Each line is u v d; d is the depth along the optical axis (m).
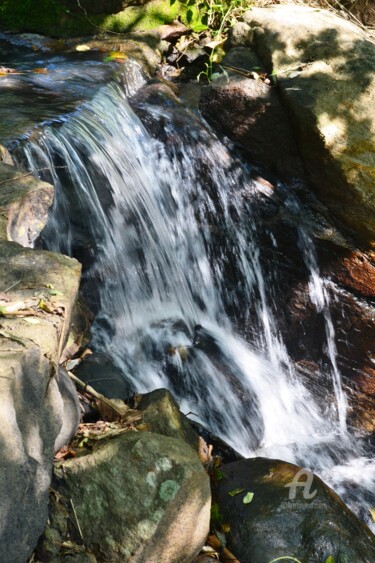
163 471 3.17
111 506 3.13
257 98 5.70
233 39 6.16
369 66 5.64
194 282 5.47
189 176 5.55
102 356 4.42
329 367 5.73
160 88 5.93
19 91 5.31
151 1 6.54
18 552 2.71
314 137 5.41
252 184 5.72
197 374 4.99
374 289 5.53
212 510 3.73
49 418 2.98
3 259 3.33
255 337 5.65
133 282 5.06
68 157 4.76
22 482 2.70
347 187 5.38
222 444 4.39
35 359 2.88
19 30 6.34
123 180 5.09
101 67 5.83
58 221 4.68
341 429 5.62
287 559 3.52
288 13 6.11
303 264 5.63
